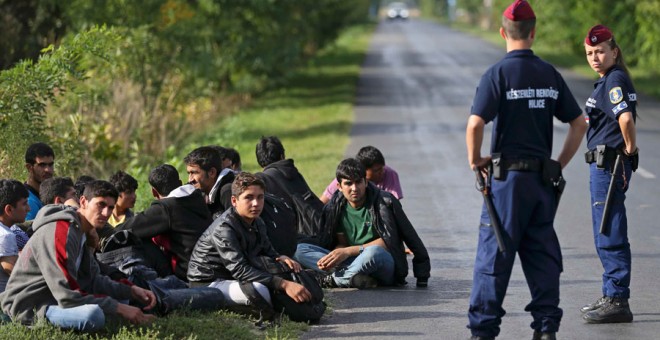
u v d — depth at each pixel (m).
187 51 74.50
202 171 27.58
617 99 22.91
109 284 22.33
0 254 22.45
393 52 184.25
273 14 94.56
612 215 23.47
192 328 22.38
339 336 22.70
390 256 27.33
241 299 23.72
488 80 19.80
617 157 23.27
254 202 24.22
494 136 20.08
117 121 54.00
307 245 28.03
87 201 22.41
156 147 56.84
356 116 82.94
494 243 19.86
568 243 34.12
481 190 19.88
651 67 114.00
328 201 30.25
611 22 115.31
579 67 138.38
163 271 25.84
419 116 83.00
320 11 117.50
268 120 79.50
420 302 25.98
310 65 139.75
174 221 25.66
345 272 27.53
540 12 130.50
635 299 26.11
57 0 58.75
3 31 55.06
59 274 21.09
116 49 58.88
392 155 58.91
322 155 57.56
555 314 20.16
